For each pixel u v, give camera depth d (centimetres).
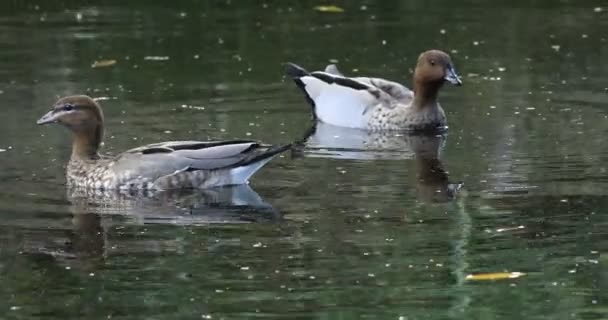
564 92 1908
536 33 2227
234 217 1381
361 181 1512
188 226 1352
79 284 1184
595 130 1706
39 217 1394
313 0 2455
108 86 1969
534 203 1397
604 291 1136
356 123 1848
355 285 1164
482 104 1875
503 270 1192
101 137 1572
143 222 1373
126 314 1109
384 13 2370
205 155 1529
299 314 1100
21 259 1255
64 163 1614
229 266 1220
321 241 1287
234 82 1998
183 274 1202
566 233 1292
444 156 1623
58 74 2027
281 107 1892
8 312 1120
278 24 2309
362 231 1313
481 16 2342
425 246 1263
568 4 2409
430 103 1812
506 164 1566
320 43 2194
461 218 1349
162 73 2041
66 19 2347
